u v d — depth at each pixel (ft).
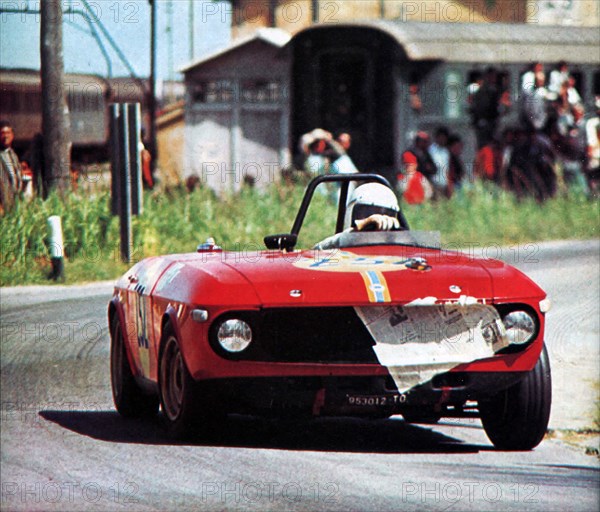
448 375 43.60
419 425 53.98
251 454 44.39
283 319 42.98
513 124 134.00
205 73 142.72
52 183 65.00
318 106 136.77
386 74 132.26
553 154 135.23
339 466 43.21
